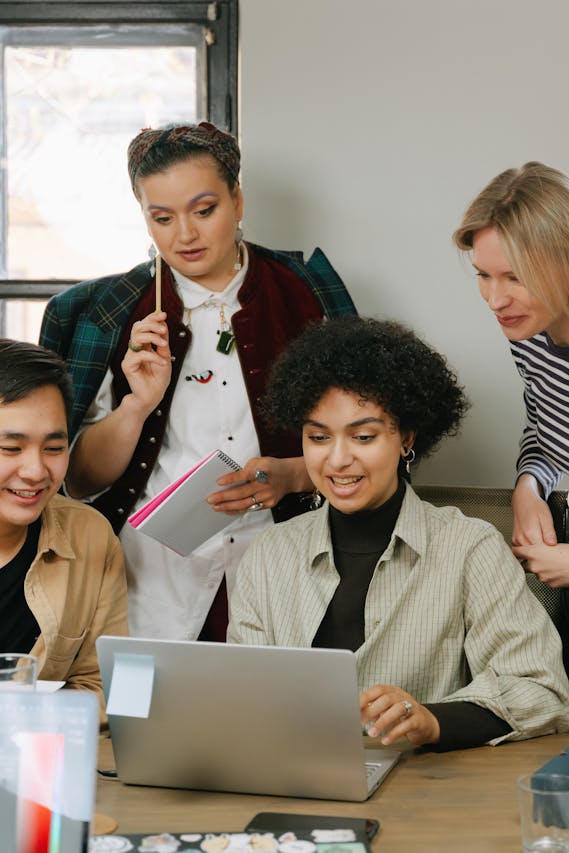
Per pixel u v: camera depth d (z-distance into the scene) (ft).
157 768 4.50
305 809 4.26
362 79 8.54
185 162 6.68
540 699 5.16
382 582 5.61
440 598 5.57
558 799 3.62
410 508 5.69
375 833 3.95
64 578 5.97
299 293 7.47
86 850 3.18
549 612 6.46
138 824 4.11
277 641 5.70
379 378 5.40
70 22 8.98
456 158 8.55
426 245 8.59
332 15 8.54
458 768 4.71
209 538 6.75
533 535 6.32
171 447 7.30
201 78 9.02
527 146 8.53
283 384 5.72
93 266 9.21
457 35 8.51
